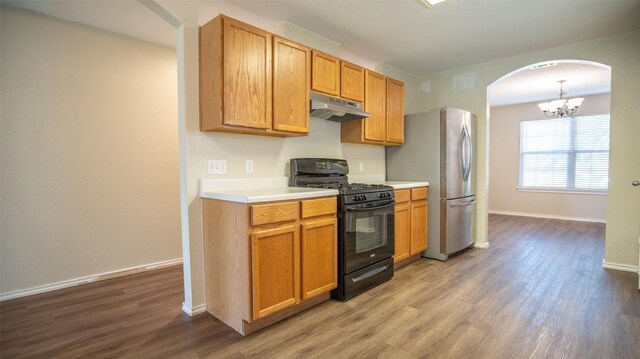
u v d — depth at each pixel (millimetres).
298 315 2314
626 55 3209
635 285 2830
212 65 2193
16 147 2648
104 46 3078
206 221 2342
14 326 2168
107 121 3117
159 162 3467
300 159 2928
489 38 3316
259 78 2320
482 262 3576
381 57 3863
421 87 4660
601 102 5891
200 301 2383
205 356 1817
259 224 2008
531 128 6684
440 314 2312
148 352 1861
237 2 2564
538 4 2637
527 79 4902
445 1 2578
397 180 4031
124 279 3098
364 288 2738
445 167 3613
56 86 2828
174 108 3559
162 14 2240
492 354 1812
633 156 3182
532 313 2311
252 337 2020
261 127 2334
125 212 3246
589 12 2773
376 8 2686
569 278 3027
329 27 3033
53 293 2746
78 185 2961
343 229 2549
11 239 2637
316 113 2938
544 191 6555
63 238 2883
